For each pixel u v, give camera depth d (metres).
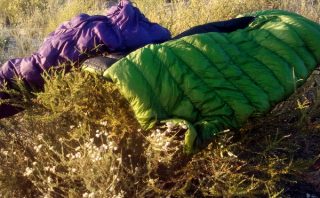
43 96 2.08
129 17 2.29
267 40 2.03
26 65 2.24
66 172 2.11
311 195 2.13
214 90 1.92
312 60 2.03
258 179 1.93
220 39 2.02
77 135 2.04
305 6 3.86
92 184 1.89
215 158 1.96
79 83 2.05
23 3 6.01
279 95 1.92
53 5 5.82
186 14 3.45
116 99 2.11
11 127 2.34
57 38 2.23
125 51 2.21
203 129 1.86
